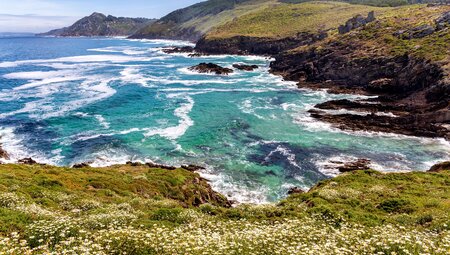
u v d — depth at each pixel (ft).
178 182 105.70
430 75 200.34
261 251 32.17
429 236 39.09
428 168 126.62
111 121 186.80
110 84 290.35
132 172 112.06
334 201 74.79
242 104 225.15
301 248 32.53
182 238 33.86
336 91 248.11
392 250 32.22
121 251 31.40
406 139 156.04
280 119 190.08
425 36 257.75
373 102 210.18
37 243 34.55
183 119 192.34
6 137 158.61
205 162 135.85
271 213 62.75
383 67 245.04
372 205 70.64
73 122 183.42
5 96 234.58
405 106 190.08
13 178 81.35
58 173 96.22
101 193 82.07
